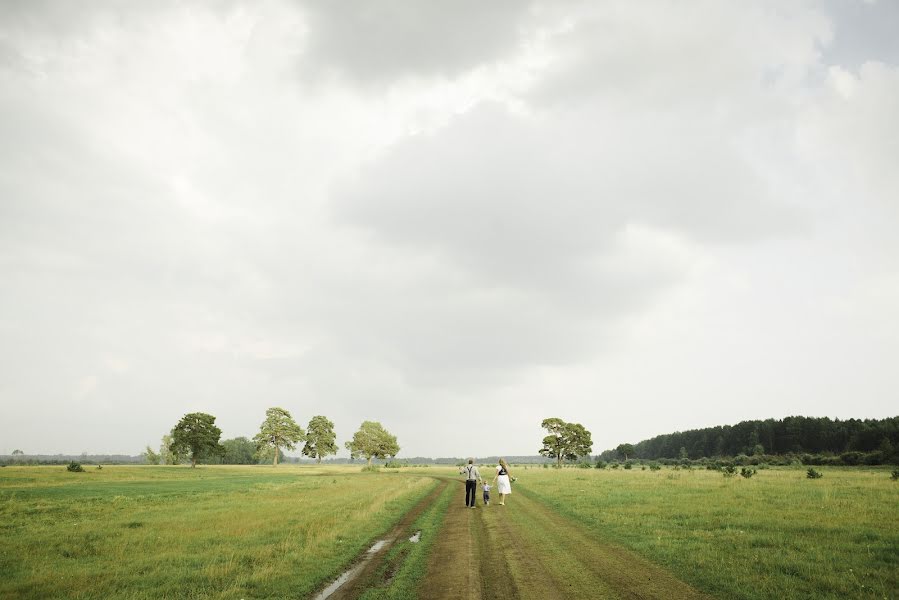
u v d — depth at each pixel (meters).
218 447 91.06
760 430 133.50
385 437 107.19
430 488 31.61
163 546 12.86
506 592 7.96
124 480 48.66
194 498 26.83
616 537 12.25
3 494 29.56
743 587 7.98
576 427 98.19
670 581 8.41
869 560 9.47
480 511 18.34
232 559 11.03
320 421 102.19
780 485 25.78
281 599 8.23
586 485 28.95
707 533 12.42
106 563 11.11
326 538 13.05
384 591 8.37
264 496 27.47
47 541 13.80
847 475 37.19
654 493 22.53
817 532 12.30
